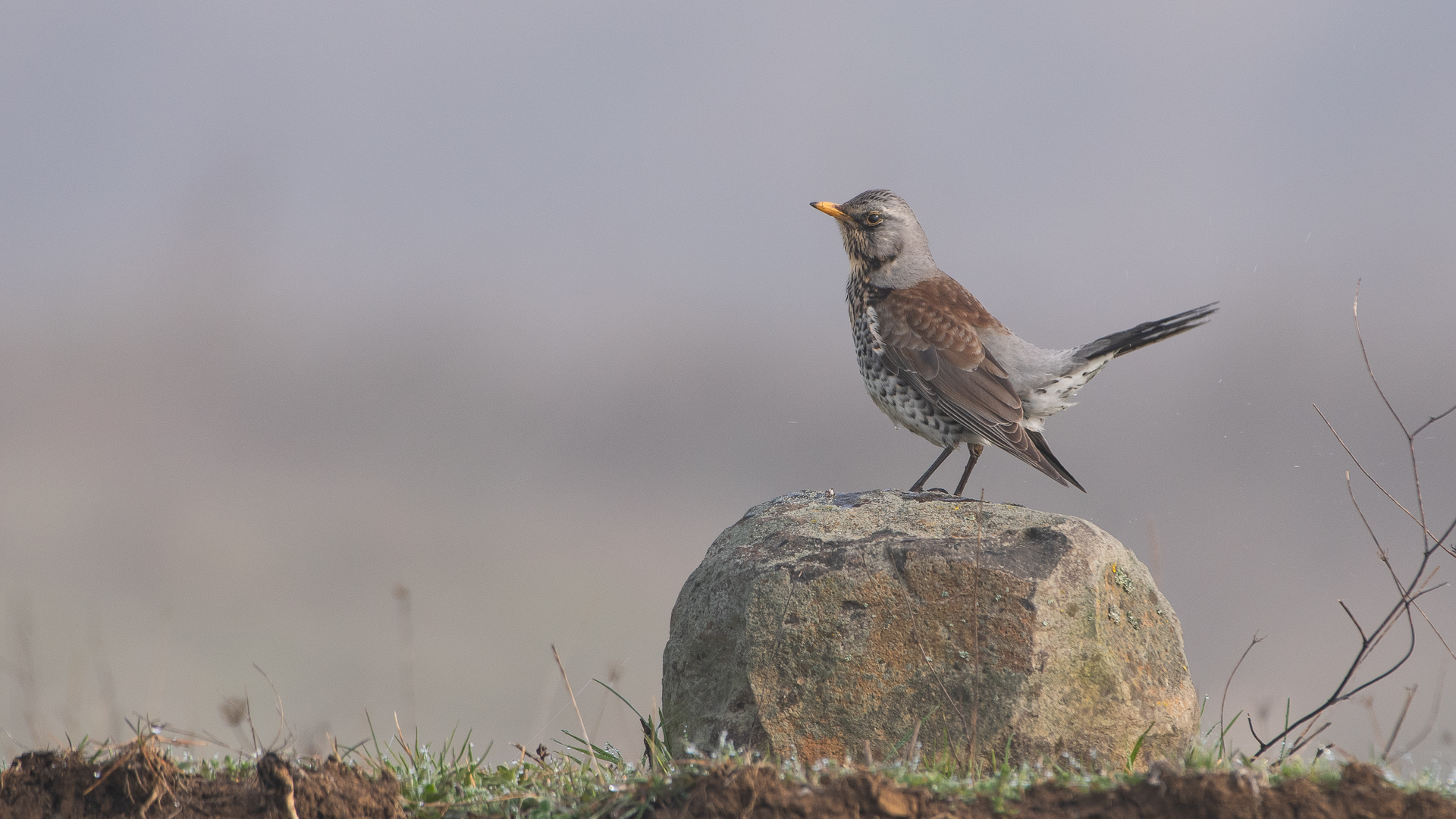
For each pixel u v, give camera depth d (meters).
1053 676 9.27
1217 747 9.67
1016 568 9.59
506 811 8.54
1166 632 9.96
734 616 9.81
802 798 7.66
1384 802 7.44
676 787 8.11
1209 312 13.08
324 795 8.37
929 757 9.17
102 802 8.48
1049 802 7.75
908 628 9.47
